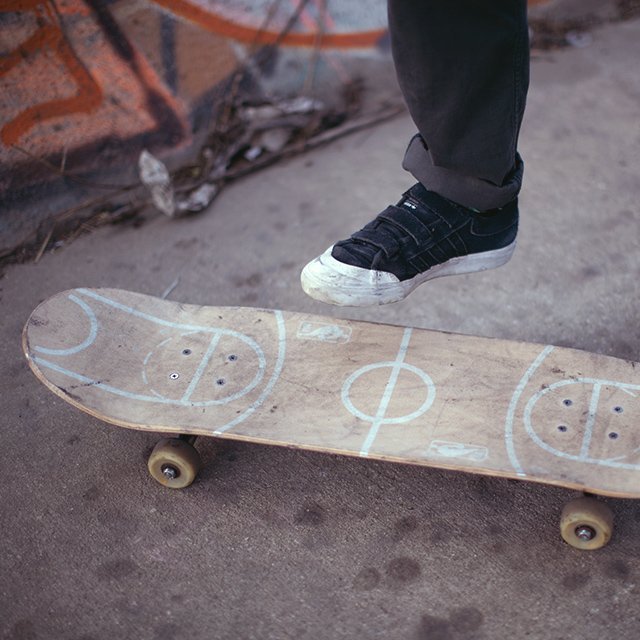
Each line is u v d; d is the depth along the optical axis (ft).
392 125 5.53
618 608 3.10
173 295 4.47
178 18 5.04
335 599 3.21
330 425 3.32
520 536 3.34
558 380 3.39
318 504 3.50
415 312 4.28
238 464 3.66
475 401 3.35
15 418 3.90
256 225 4.87
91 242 4.82
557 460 3.14
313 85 5.70
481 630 3.08
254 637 3.12
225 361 3.57
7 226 4.77
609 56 5.93
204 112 5.33
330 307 4.35
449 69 2.91
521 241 4.60
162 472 3.53
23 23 4.54
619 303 4.21
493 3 2.80
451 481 3.54
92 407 3.40
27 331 3.58
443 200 3.32
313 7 5.52
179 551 3.38
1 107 4.60
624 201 4.79
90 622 3.19
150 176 4.81
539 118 5.46
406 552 3.33
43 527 3.50
